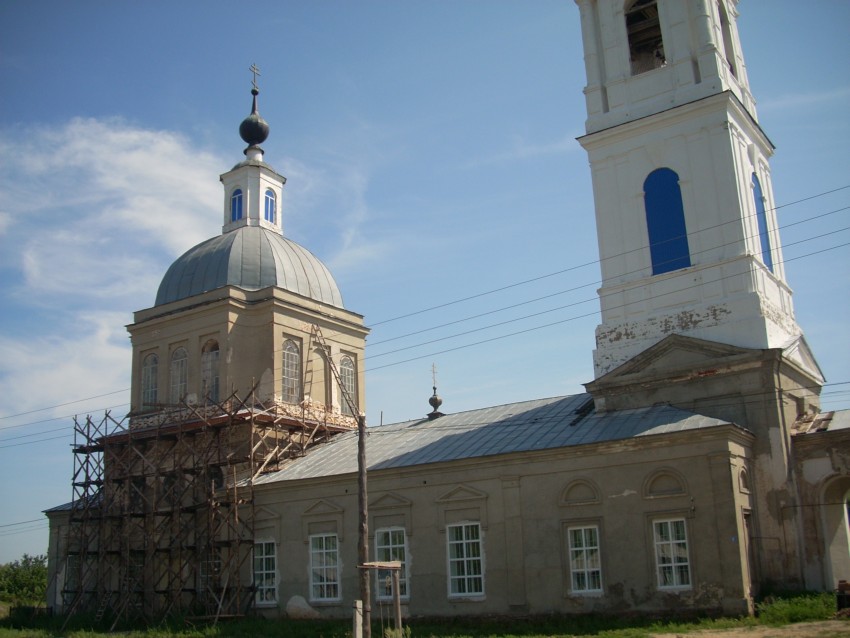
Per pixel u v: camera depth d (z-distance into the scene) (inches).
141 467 1704.0
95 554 1685.5
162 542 1631.4
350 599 1352.1
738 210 1285.7
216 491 1533.0
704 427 1113.4
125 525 1646.2
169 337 1854.1
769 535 1150.3
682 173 1342.3
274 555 1455.5
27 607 1802.4
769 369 1195.9
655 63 1514.5
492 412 1507.1
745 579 1061.1
